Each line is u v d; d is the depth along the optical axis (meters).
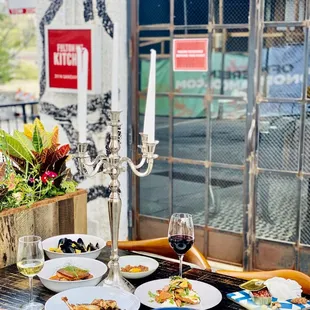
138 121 3.69
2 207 1.83
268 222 3.28
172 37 3.47
